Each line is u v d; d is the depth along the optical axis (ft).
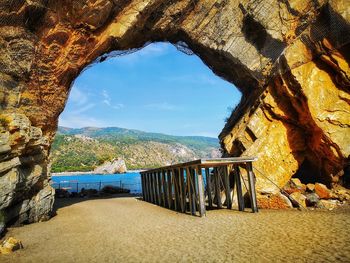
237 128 79.41
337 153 60.59
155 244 36.63
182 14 73.56
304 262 26.12
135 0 65.46
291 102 68.13
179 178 64.80
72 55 64.85
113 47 73.97
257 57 73.72
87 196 119.24
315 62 64.18
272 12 68.80
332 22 58.80
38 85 59.26
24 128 47.96
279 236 36.06
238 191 60.08
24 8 52.29
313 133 65.98
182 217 56.29
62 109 69.87
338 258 26.27
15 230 47.24
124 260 30.58
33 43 56.03
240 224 45.24
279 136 69.92
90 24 62.69
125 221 55.36
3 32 51.08
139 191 150.41
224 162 55.26
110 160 386.32
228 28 75.15
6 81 51.19
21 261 31.17
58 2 56.39
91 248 36.17
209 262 28.40
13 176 43.75
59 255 33.30
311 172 73.46
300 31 65.46
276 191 63.72
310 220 44.01
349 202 56.34
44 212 57.82
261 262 27.20
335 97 61.87
